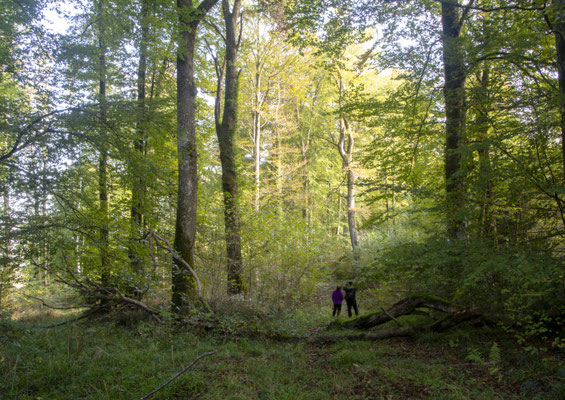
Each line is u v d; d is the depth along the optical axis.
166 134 9.84
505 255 5.33
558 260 4.91
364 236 20.66
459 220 6.43
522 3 5.92
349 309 10.02
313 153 24.84
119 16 8.58
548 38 6.96
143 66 11.46
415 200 7.49
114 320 7.80
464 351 5.55
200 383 4.38
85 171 8.95
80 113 7.90
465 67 7.02
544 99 5.95
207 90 14.35
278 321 7.59
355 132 21.28
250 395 4.19
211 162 14.47
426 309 7.84
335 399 4.17
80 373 4.47
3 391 3.86
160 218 11.21
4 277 8.52
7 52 7.50
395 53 7.79
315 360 5.73
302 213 23.48
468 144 6.96
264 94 18.78
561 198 5.39
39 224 8.17
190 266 8.90
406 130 8.39
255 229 11.02
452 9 8.29
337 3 7.71
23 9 7.38
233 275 10.17
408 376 4.69
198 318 7.09
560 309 5.29
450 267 6.45
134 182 8.99
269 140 23.09
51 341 5.73
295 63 17.27
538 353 4.85
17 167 7.60
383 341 6.61
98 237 9.19
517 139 6.27
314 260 11.48
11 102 7.76
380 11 7.59
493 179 5.82
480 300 6.31
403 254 6.35
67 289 9.48
